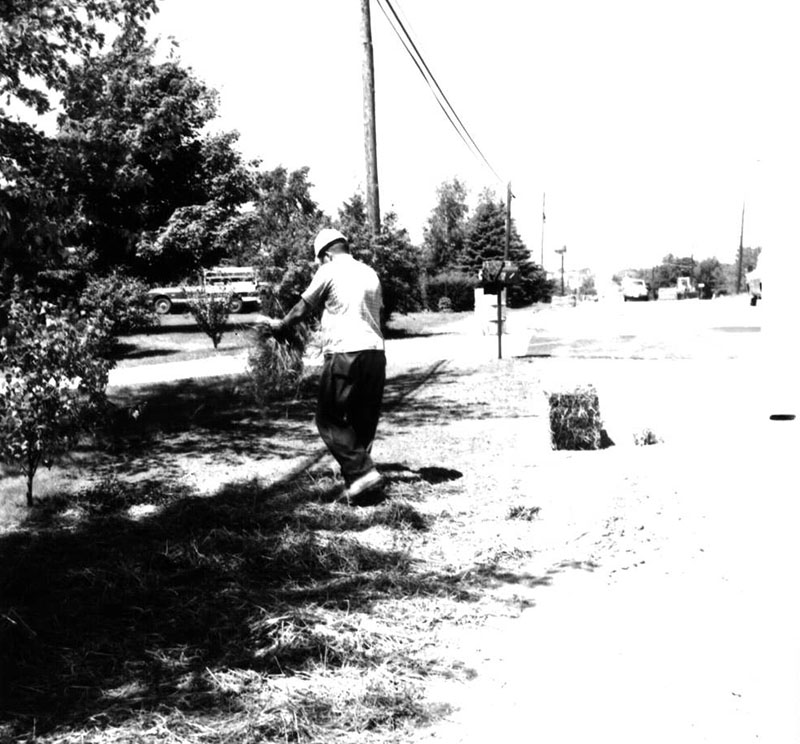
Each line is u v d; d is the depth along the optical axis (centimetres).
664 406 1014
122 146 652
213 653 357
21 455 577
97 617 395
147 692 321
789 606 386
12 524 567
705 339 2047
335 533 533
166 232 1492
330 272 581
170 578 449
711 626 375
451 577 456
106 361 610
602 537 509
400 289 2536
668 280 9575
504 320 2472
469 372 1489
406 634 379
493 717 305
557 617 397
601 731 293
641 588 426
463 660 353
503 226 5734
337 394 577
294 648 360
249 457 791
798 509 520
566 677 336
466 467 730
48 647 360
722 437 768
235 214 1659
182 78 1492
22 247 489
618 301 6469
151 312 1571
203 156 1580
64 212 515
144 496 636
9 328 518
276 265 1323
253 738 287
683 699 313
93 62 612
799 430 759
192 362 1828
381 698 317
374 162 1537
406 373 1513
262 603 413
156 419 1004
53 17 509
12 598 418
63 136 592
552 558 483
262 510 583
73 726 294
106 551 494
